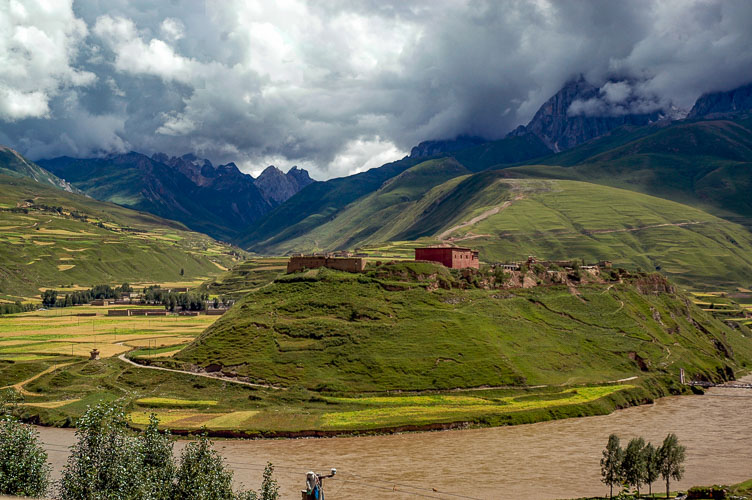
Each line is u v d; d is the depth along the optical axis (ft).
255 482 417.08
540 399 648.38
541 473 442.50
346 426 548.31
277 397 629.51
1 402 303.48
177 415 587.27
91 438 268.82
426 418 570.05
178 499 267.39
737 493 390.01
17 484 260.01
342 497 394.11
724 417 623.77
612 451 408.05
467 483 421.18
